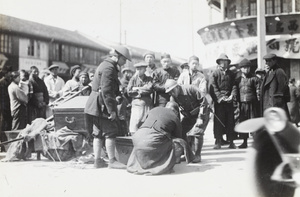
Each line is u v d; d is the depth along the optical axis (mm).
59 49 35875
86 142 8078
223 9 21688
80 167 7207
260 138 4945
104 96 6980
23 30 31531
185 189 5293
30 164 7613
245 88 9914
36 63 33125
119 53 7191
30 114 10094
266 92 8562
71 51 37188
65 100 8516
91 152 8109
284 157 4773
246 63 9938
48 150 7918
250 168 4957
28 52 32375
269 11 20047
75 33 38969
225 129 9758
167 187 5438
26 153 8070
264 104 8578
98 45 39656
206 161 7684
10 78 10430
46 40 34094
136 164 6652
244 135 9727
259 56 14844
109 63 7164
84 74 9570
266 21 18781
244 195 4906
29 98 10109
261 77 11023
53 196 5098
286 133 4789
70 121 8078
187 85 7684
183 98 7609
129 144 7023
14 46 31000
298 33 18734
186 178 6055
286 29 18750
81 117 8047
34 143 8000
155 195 5000
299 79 18859
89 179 6082
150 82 8547
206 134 13922
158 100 8297
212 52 20781
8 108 10133
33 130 8117
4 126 10094
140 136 6539
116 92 7270
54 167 7242
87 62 38656
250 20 18969
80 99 8398
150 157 6496
